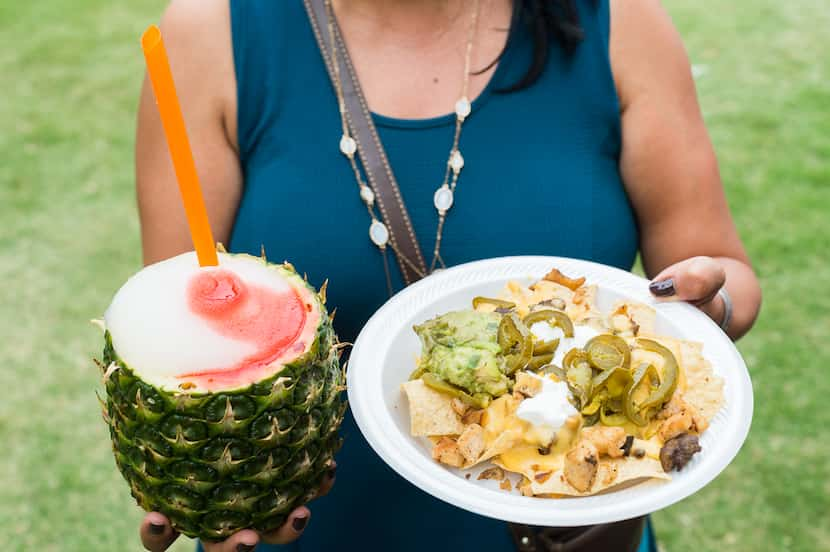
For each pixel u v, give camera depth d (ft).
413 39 7.06
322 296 5.27
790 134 22.26
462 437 5.66
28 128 23.80
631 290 6.64
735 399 5.89
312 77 7.04
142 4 30.22
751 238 18.86
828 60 25.38
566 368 5.97
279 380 4.71
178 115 4.53
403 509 7.32
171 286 4.93
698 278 6.36
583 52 7.10
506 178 7.02
